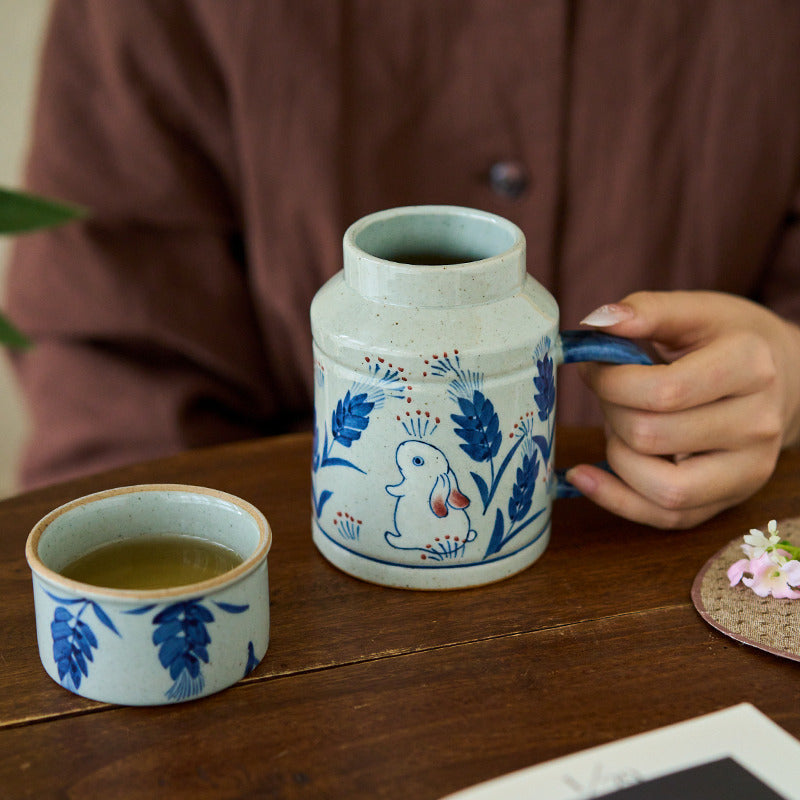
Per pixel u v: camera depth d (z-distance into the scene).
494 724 0.54
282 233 0.85
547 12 0.81
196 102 0.84
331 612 0.59
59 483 0.68
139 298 0.83
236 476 0.69
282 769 0.52
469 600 0.60
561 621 0.59
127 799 0.51
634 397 0.61
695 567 0.62
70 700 0.54
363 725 0.54
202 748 0.53
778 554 0.60
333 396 0.58
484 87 0.83
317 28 0.82
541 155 0.84
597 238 0.86
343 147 0.84
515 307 0.57
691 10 0.83
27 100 1.28
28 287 0.84
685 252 0.88
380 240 0.60
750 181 0.86
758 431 0.63
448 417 0.57
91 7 0.83
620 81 0.84
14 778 0.52
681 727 0.52
